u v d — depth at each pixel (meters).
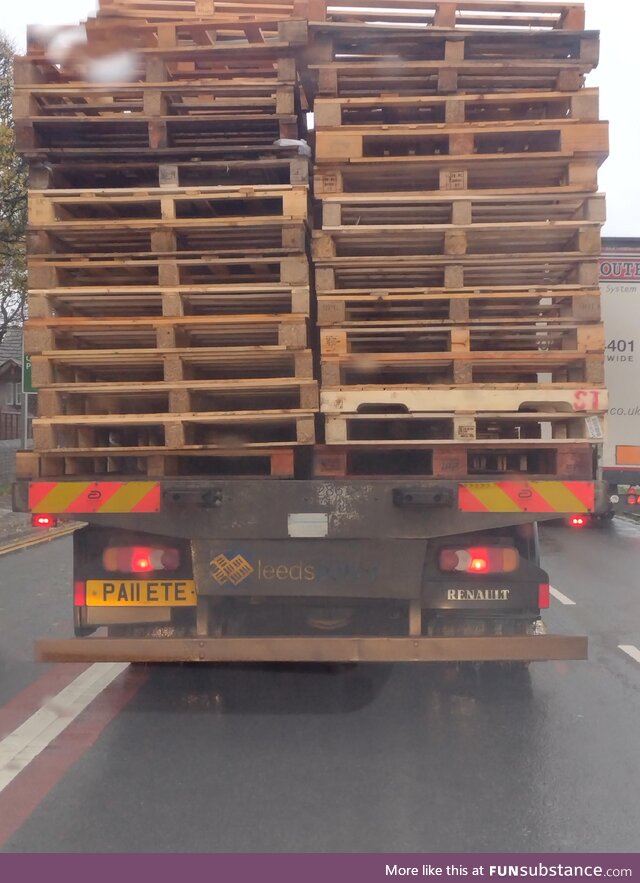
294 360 5.42
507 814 4.34
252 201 5.61
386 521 5.33
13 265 17.75
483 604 5.54
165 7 5.77
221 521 5.38
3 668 6.80
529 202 5.42
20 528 15.84
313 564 5.38
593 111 5.41
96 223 5.39
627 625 8.46
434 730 5.50
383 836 4.11
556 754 5.12
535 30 5.48
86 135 5.64
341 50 5.64
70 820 4.26
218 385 5.37
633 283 12.16
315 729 5.49
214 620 5.57
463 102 5.44
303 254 5.40
